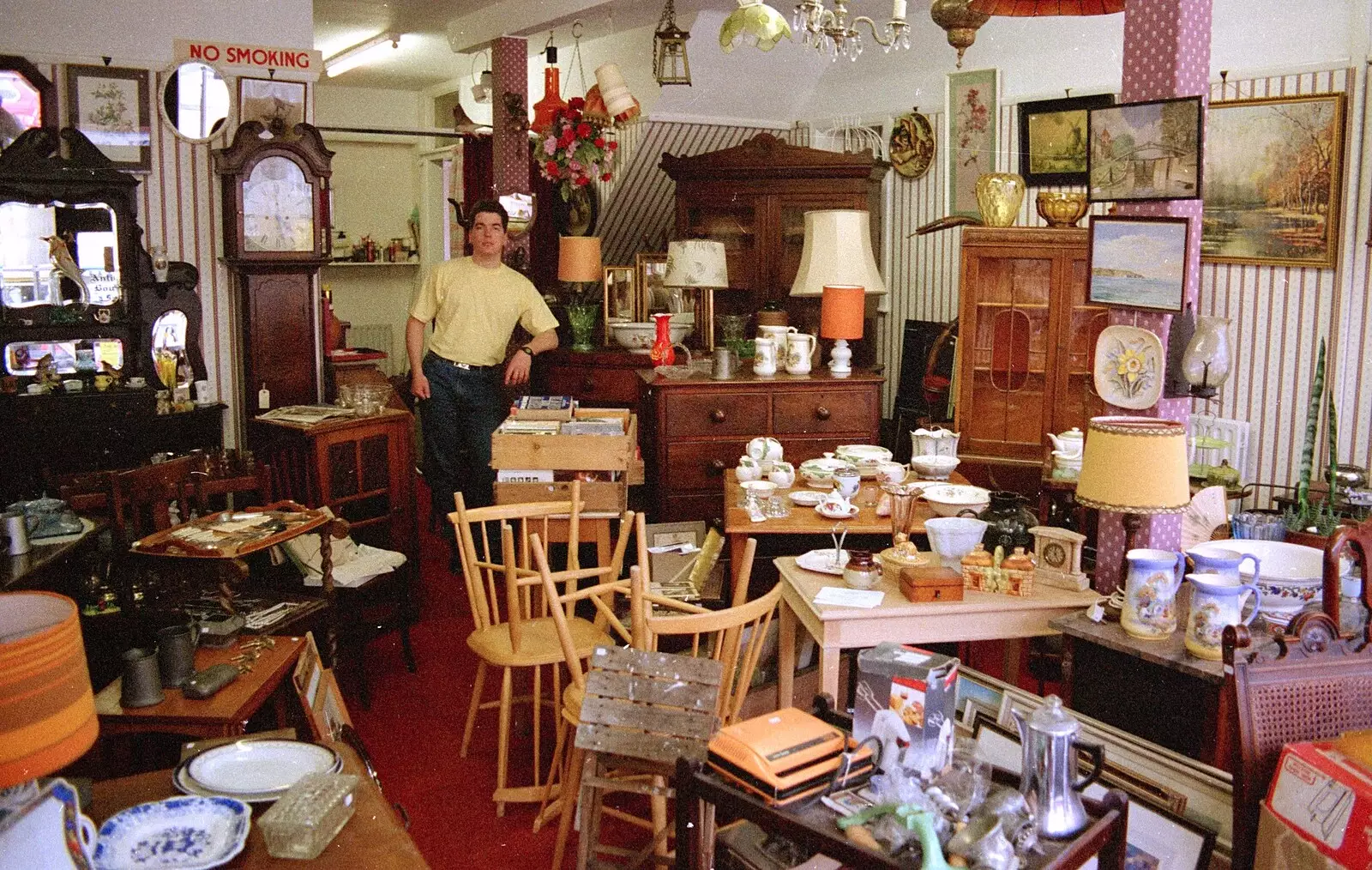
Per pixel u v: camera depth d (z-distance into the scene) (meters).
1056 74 6.28
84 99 5.61
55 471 5.33
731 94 7.71
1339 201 4.92
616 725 2.67
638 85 7.76
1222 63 5.34
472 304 6.02
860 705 2.54
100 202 5.44
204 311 6.00
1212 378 4.69
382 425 5.53
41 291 5.36
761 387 5.66
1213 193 5.41
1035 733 2.22
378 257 11.26
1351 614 3.03
